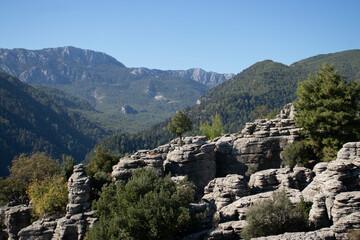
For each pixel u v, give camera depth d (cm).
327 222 3475
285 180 4809
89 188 5344
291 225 3456
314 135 5991
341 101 5631
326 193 3556
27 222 5975
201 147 6538
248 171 6488
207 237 3819
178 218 3816
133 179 4966
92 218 4969
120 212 4062
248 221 3547
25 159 9581
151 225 3666
